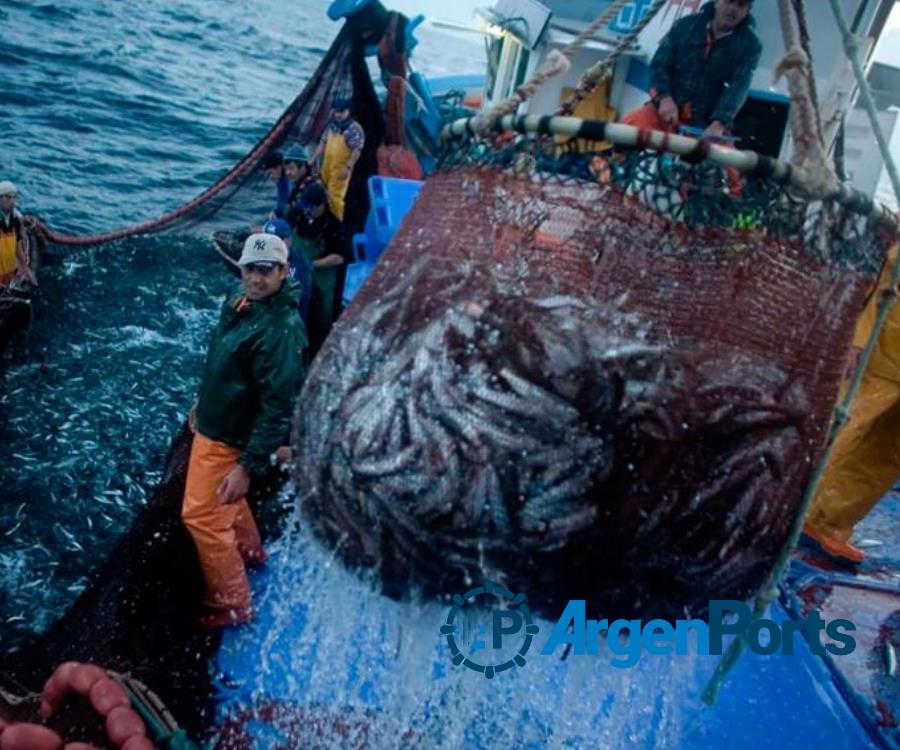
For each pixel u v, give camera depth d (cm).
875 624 428
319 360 219
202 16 3152
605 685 330
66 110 1620
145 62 2139
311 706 340
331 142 802
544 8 695
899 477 464
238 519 415
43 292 913
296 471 219
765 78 598
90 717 271
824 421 207
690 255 193
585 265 194
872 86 855
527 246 199
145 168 1409
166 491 462
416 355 198
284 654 374
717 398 188
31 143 1411
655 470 186
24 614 469
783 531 205
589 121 195
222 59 2445
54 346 812
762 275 194
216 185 1052
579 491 186
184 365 811
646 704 339
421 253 215
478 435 188
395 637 294
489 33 898
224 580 389
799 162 197
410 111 1039
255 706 351
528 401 186
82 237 1048
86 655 368
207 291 980
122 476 620
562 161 201
